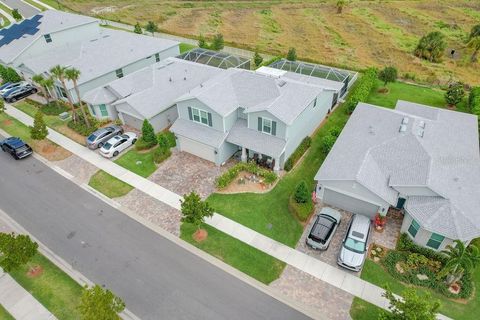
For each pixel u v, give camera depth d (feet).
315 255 74.49
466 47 199.72
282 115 92.07
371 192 77.66
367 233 74.59
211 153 101.14
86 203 89.86
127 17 266.36
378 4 307.37
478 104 121.19
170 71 133.18
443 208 71.46
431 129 93.40
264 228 81.30
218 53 157.99
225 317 63.00
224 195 90.99
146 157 106.63
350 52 199.93
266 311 63.87
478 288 67.21
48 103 134.62
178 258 74.49
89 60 143.13
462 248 61.36
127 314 63.93
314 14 280.10
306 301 65.46
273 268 71.87
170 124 123.65
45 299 66.59
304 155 106.01
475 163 83.82
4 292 67.97
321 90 107.86
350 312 63.36
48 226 83.15
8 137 118.01
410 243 74.02
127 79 126.21
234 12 286.46
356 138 94.32
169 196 91.35
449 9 289.12
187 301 65.82
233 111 98.94
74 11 273.54
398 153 85.35
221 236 79.41
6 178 99.30
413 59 191.31
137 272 71.61
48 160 106.52
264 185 92.99
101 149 106.22
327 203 88.07
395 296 65.87
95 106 121.80
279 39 221.66
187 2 320.09
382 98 139.64
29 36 160.35
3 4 278.46
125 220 84.38
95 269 72.43
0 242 63.41
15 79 150.00
